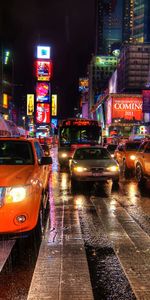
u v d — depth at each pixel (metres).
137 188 11.95
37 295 3.78
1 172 5.43
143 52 125.25
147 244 5.54
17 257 4.96
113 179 11.65
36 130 102.94
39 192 5.55
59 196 10.26
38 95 106.44
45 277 4.25
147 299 3.69
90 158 12.75
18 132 20.11
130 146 17.67
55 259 4.88
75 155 12.98
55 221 7.11
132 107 85.50
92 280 4.16
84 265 4.64
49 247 5.41
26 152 6.72
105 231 6.32
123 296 3.75
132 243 5.59
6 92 71.00
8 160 6.51
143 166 12.08
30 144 6.91
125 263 4.71
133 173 16.78
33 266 4.61
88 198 9.91
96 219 7.27
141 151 12.74
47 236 6.01
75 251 5.21
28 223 4.98
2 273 4.38
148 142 12.39
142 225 6.75
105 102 94.62
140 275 4.30
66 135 20.34
